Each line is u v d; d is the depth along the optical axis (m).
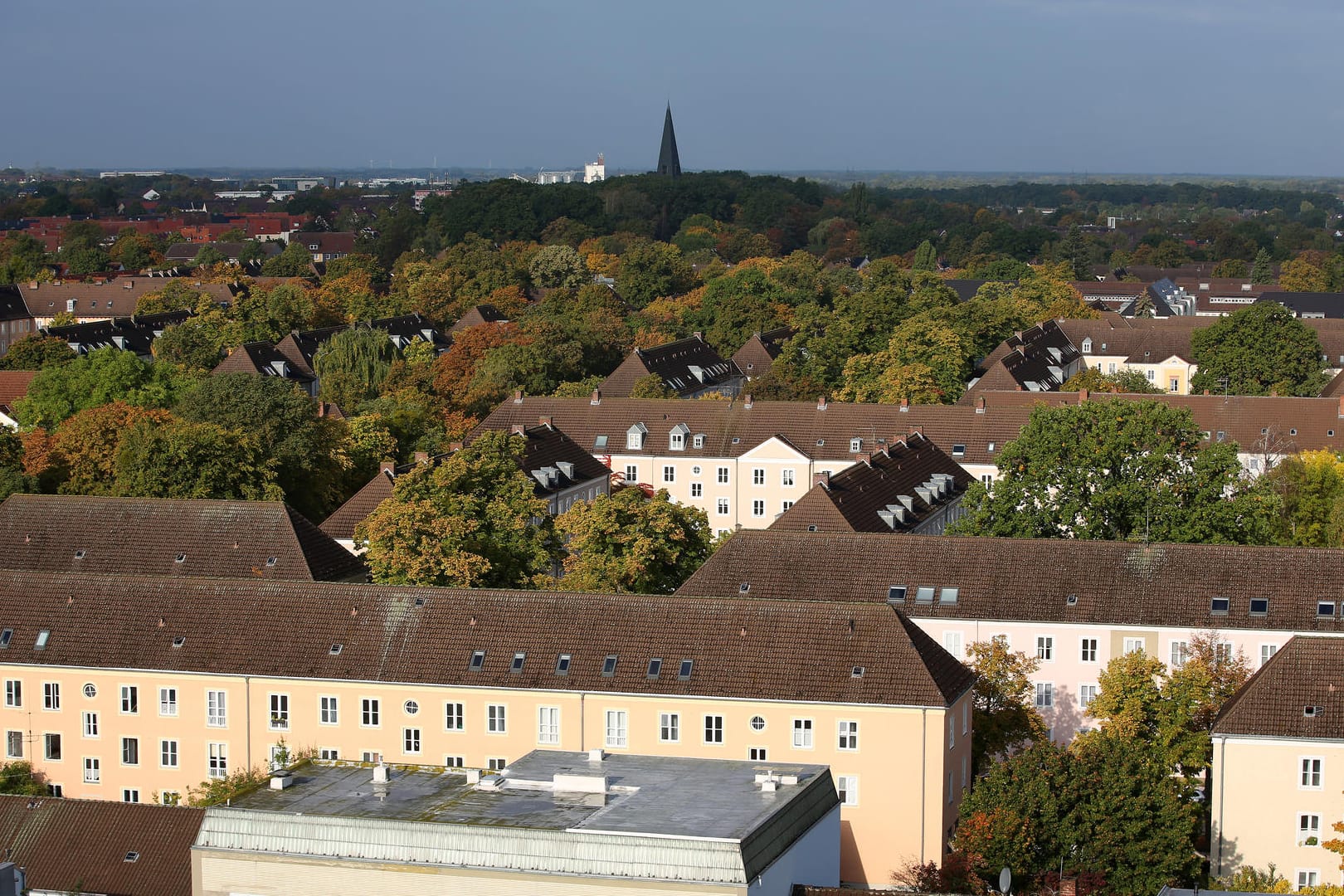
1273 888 100.38
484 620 119.69
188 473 163.62
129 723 122.38
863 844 112.06
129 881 97.62
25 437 186.25
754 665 114.12
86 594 125.50
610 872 82.00
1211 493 154.50
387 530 137.62
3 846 100.06
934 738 110.44
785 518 159.25
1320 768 107.62
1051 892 93.69
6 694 123.69
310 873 85.75
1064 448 157.25
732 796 89.56
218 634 122.06
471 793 90.50
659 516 143.88
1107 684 114.56
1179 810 100.12
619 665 115.81
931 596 133.38
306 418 182.25
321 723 119.38
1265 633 128.62
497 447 159.38
